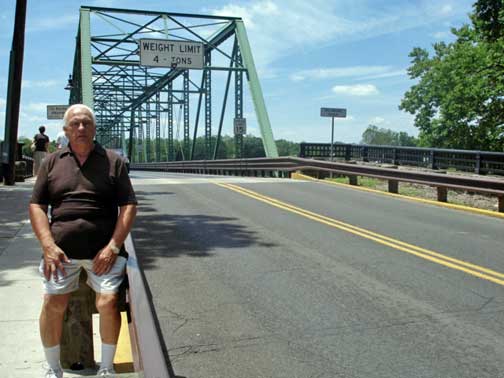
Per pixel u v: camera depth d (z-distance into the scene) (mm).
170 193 15164
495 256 7836
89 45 35500
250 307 5512
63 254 3516
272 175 26719
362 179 22016
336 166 19000
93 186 3611
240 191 15797
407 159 24781
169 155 78062
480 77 35719
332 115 20281
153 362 2281
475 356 4371
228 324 5055
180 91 54375
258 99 36000
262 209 12148
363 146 28422
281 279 6500
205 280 6438
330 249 8141
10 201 11953
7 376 3879
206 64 47125
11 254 7121
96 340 4719
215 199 13867
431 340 4691
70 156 3650
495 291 6109
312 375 4043
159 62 33406
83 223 3572
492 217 11734
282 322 5105
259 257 7582
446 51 54281
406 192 17422
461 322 5121
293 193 15430
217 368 4172
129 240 4109
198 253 7789
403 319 5188
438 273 6848
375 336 4773
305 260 7445
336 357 4352
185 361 4293
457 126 44594
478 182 12609
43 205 3654
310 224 10289
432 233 9594
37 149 18469
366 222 10641
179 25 37406
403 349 4504
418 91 56906
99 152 3680
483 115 37719
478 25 31219
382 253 7918
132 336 3084
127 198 3674
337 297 5844
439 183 13773
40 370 3994
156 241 8586
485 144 38781
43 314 3637
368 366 4184
